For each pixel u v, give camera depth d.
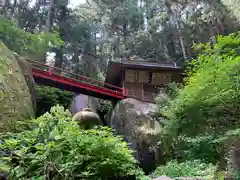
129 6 27.59
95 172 3.28
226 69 6.91
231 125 7.13
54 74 13.23
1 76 6.82
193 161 7.12
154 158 10.03
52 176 3.18
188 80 10.05
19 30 12.85
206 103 7.80
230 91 6.85
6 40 12.62
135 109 12.96
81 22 26.14
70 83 13.64
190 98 8.53
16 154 3.27
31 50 13.98
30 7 24.75
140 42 25.48
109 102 19.77
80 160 3.25
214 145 7.03
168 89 14.73
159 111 11.61
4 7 23.11
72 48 24.94
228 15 17.56
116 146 3.59
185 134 8.70
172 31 23.72
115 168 3.44
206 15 19.42
